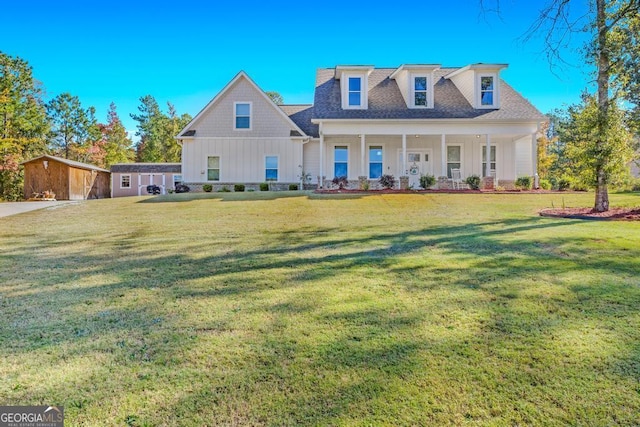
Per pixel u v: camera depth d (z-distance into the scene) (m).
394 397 2.11
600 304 3.47
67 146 37.56
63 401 2.08
